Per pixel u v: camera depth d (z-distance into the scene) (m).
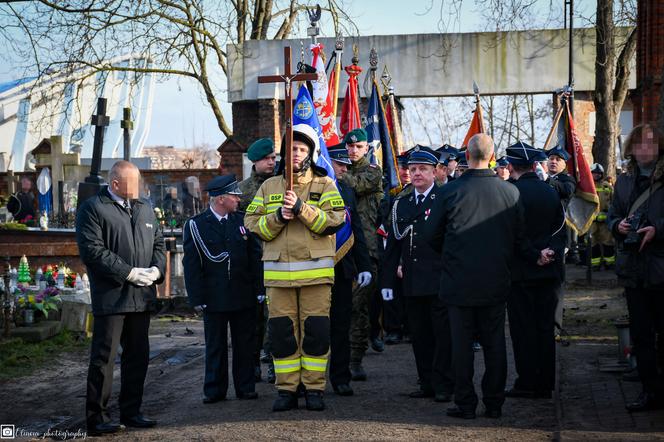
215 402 7.80
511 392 7.76
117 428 6.73
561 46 24.08
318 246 7.25
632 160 6.91
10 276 12.05
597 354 9.74
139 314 6.81
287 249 7.22
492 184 6.94
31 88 23.84
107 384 6.67
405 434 6.33
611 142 20.09
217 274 7.78
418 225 7.70
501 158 10.91
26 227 15.80
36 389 8.58
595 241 19.55
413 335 7.86
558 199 7.75
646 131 6.70
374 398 7.80
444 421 6.80
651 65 16.34
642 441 5.80
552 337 7.67
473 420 6.84
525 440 6.12
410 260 7.73
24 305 11.23
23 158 40.00
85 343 10.99
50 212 22.86
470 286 6.79
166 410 7.60
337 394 8.00
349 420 6.86
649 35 16.34
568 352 9.95
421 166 7.73
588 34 24.09
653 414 6.68
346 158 9.01
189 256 7.80
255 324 8.01
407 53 24.64
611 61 19.94
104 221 6.63
